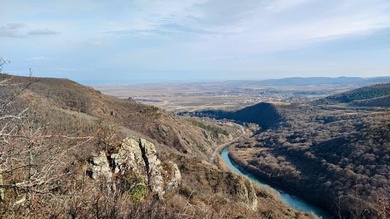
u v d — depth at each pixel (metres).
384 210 8.06
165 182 11.16
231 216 8.80
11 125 3.43
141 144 11.81
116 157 9.37
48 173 3.62
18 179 3.71
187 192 11.56
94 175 7.58
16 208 3.45
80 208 3.82
